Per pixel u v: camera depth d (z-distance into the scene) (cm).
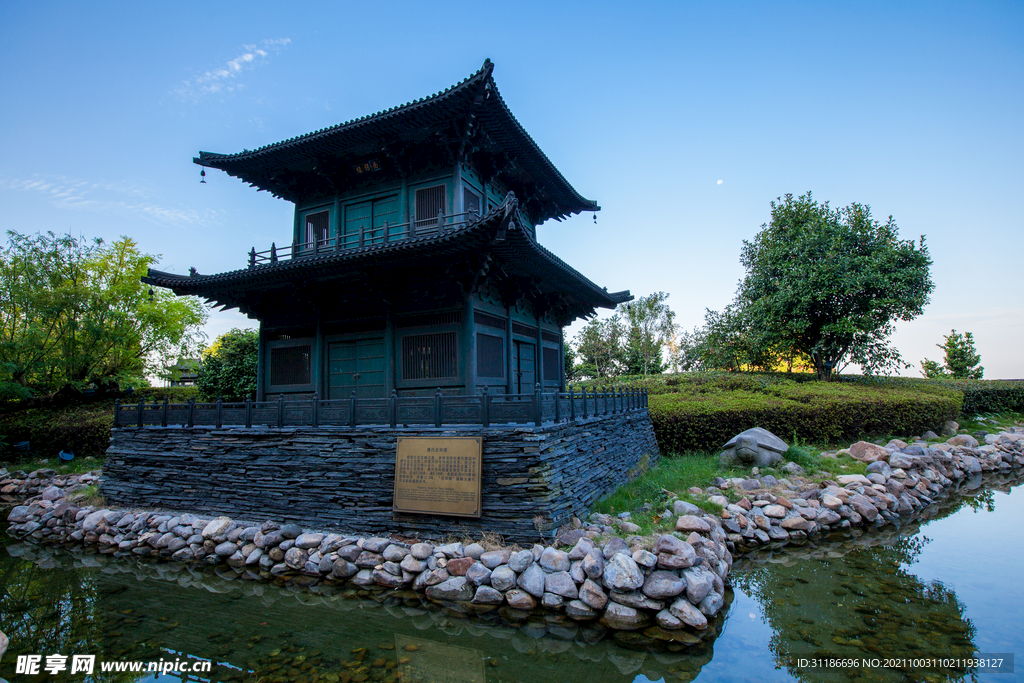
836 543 1319
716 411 2208
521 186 2119
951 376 4403
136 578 1226
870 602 973
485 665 798
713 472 1741
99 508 1609
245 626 951
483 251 1390
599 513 1243
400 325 1636
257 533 1259
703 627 847
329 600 1054
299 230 1975
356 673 779
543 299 2036
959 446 2241
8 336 2708
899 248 2966
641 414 1992
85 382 2858
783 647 812
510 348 1784
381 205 1828
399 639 886
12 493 2123
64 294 2670
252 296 1838
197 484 1477
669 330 5038
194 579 1201
